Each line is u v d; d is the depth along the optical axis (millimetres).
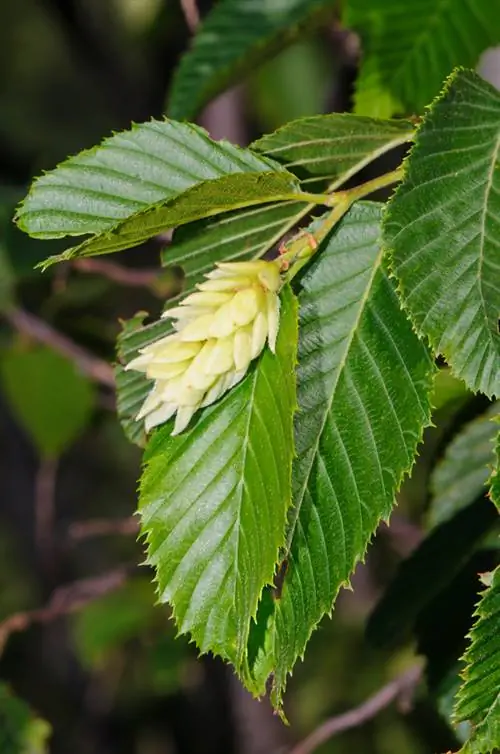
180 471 631
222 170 629
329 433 629
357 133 633
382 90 726
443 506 705
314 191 643
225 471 627
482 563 701
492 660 608
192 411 621
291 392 613
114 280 1030
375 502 625
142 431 676
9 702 909
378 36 720
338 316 633
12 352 1048
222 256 650
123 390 675
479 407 700
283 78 1169
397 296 629
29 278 998
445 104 606
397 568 714
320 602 624
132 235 620
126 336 673
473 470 703
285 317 619
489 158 608
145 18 1104
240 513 626
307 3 759
